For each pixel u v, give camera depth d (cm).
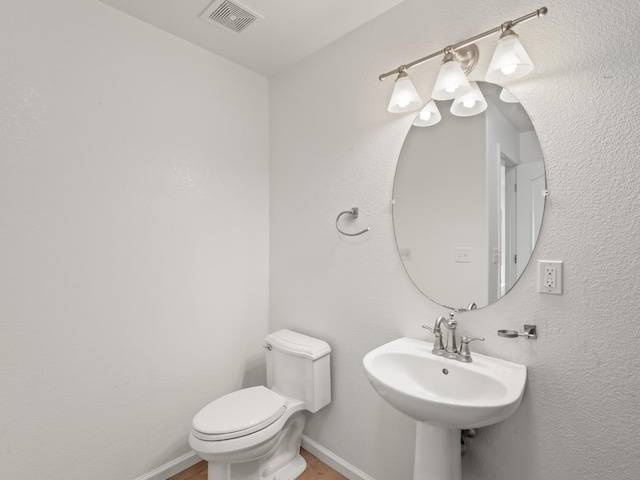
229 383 198
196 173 184
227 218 198
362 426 165
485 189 125
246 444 135
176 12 157
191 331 182
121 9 155
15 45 129
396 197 151
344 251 173
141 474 163
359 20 162
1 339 127
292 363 175
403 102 133
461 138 131
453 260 134
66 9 141
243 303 206
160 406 170
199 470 176
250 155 210
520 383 104
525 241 115
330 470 176
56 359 139
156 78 168
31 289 133
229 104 199
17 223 130
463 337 125
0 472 126
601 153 101
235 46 185
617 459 99
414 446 145
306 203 194
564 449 108
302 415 180
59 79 139
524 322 115
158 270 169
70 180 143
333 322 179
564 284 107
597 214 101
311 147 191
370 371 115
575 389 105
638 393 95
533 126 113
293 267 203
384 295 156
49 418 137
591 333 103
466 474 129
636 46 95
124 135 158
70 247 143
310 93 192
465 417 94
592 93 102
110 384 154
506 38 105
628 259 97
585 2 103
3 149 127
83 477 146
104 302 152
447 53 121
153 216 168
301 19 161
